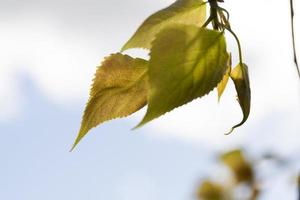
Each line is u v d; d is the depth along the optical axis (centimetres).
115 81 69
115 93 69
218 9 69
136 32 68
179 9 69
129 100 69
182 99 66
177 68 66
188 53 66
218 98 71
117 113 69
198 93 67
